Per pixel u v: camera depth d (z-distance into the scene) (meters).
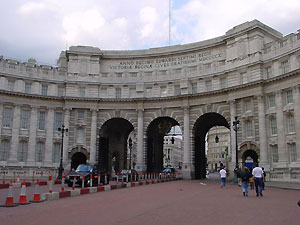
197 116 59.50
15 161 58.47
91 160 61.81
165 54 64.19
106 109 63.94
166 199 23.11
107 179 41.97
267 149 49.50
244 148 52.53
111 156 73.56
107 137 71.44
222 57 59.38
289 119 47.31
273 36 55.91
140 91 63.22
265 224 13.70
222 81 57.81
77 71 64.25
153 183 44.31
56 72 63.69
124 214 16.25
